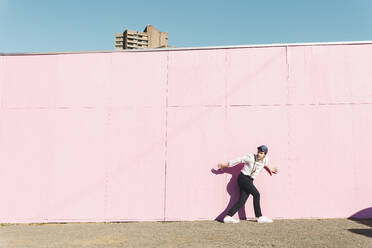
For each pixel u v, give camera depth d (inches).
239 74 259.6
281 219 241.3
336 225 211.6
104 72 267.1
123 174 255.6
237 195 248.4
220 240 178.9
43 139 262.1
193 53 264.2
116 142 259.1
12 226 239.1
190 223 234.2
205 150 253.9
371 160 243.0
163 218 249.3
